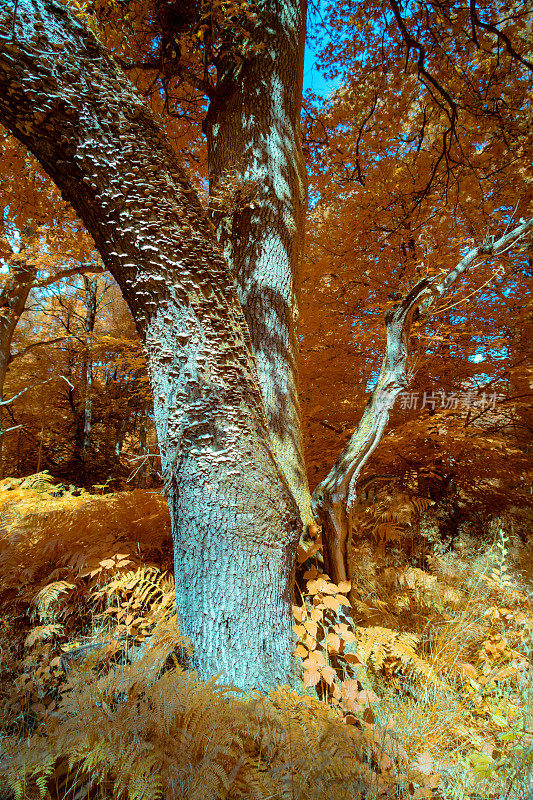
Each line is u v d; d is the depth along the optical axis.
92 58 1.62
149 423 10.90
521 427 5.08
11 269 7.14
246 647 1.71
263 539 1.75
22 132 1.61
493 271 4.32
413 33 5.03
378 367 5.14
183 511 1.78
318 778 1.29
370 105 5.91
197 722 1.37
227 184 2.50
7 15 1.43
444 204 5.21
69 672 1.83
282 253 2.62
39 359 10.81
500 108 5.25
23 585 2.54
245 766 1.33
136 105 1.69
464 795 1.50
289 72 2.91
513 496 5.00
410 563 3.69
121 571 2.42
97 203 1.66
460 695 2.04
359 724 1.70
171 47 3.25
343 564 2.16
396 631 2.38
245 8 2.55
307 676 1.62
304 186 2.89
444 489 4.98
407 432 4.12
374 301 5.40
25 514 3.43
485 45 5.31
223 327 1.77
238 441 1.74
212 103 3.00
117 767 1.22
